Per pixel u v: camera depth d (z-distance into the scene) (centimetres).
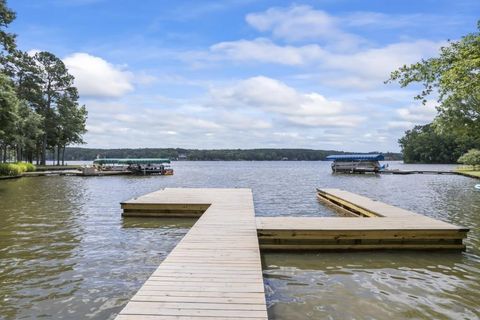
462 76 1077
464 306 611
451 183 3400
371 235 948
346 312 588
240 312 468
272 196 2295
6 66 4994
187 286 558
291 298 645
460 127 3506
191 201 1521
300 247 947
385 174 5291
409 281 730
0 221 1365
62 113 5822
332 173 5753
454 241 953
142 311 470
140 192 2555
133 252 941
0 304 619
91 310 599
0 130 3156
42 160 5831
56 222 1346
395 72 1212
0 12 2814
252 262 683
